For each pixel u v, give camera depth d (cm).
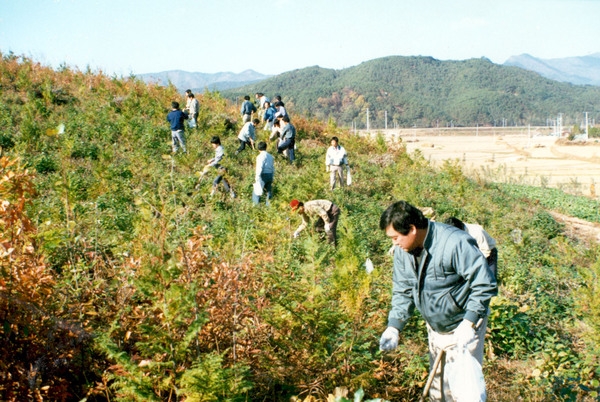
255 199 1123
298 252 746
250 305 387
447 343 343
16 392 301
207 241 526
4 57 2386
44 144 1343
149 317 364
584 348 628
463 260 320
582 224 1894
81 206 728
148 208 367
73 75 2391
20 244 354
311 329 392
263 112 2267
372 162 2191
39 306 334
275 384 382
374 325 467
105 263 474
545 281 927
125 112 1839
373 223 1097
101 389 324
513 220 1535
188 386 293
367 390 395
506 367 536
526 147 9975
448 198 1708
